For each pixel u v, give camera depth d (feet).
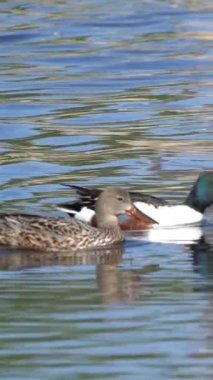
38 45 108.99
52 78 95.76
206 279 50.49
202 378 39.04
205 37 111.34
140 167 68.90
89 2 127.95
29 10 123.75
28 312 45.93
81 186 64.80
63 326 44.24
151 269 52.47
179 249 56.24
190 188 64.90
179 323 44.70
